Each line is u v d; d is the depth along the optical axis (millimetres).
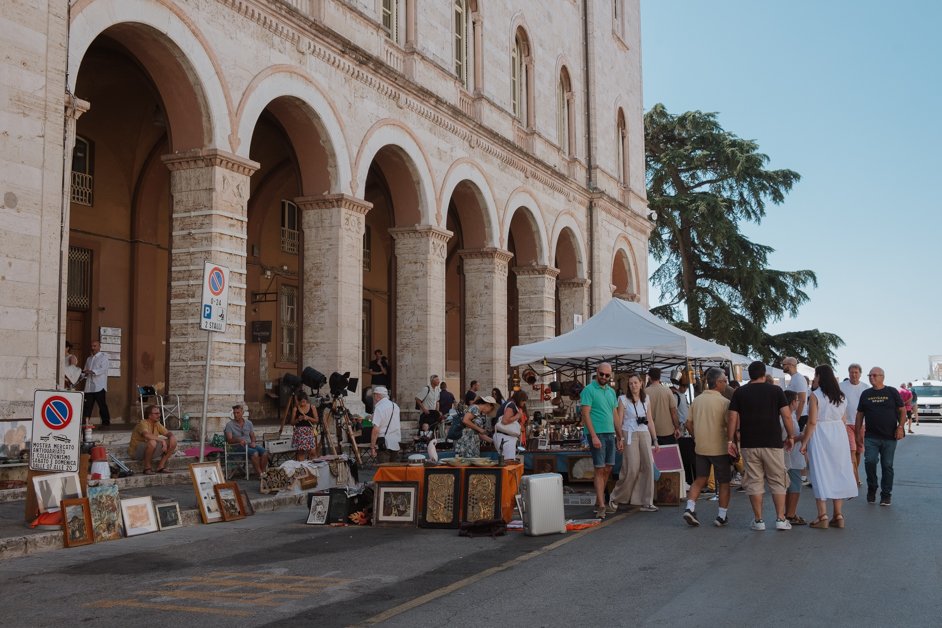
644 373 21016
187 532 10797
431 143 23219
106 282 20906
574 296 33312
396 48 22156
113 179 21188
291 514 12578
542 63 31062
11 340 12008
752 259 47812
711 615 6656
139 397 19359
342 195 19219
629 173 38562
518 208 28594
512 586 7723
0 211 11938
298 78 18156
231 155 16078
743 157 48438
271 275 26094
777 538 10383
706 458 11547
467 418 14914
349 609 6910
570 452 15367
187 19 15367
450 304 35250
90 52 17594
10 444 11664
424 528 11289
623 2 39344
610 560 8992
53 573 8297
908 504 13625
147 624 6469
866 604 6992
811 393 11422
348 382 18047
